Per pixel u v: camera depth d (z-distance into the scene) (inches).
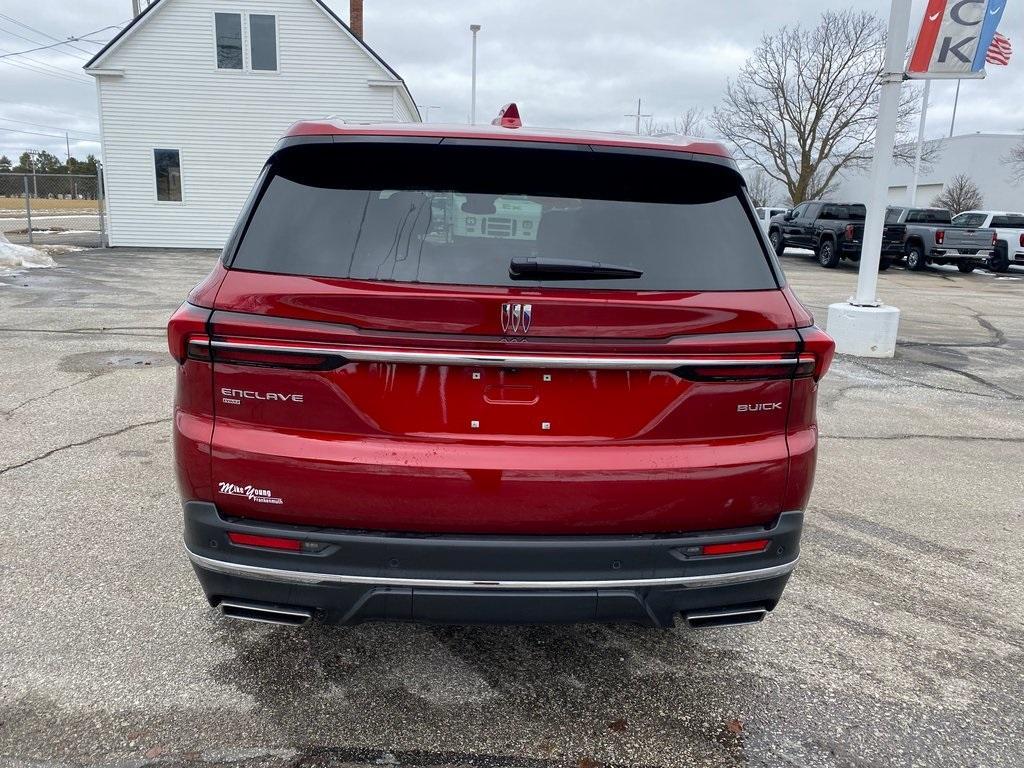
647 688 111.7
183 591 132.2
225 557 90.7
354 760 94.5
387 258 90.7
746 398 92.7
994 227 1011.9
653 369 89.9
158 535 152.3
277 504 89.2
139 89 864.9
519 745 98.6
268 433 89.1
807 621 131.9
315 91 884.6
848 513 180.5
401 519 88.8
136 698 104.3
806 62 1562.5
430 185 96.8
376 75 884.6
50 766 91.3
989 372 350.9
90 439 207.6
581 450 90.0
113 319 394.9
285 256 90.7
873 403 286.5
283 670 112.1
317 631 122.6
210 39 861.8
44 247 820.6
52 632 118.8
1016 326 512.4
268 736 98.2
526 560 89.2
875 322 370.3
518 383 89.1
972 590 145.1
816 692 112.0
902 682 115.3
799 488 96.0
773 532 95.0
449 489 88.0
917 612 136.2
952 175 1891.0
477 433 89.6
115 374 277.9
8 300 450.3
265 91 879.7
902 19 335.6
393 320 86.6
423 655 117.6
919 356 383.9
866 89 1542.8
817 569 151.6
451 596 89.7
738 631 128.0
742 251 97.5
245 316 87.5
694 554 92.5
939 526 174.6
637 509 90.6
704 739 101.1
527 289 88.4
